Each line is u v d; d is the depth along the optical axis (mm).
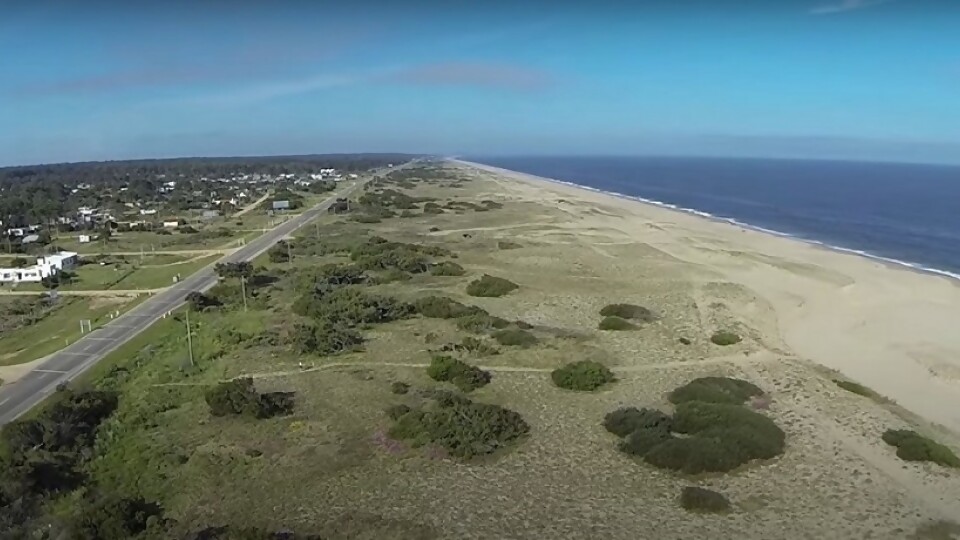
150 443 41750
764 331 64000
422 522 33156
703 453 38125
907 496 34938
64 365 55969
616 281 85188
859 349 58875
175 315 70375
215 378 52344
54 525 31891
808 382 50562
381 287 83438
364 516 33625
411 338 62094
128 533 31922
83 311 74750
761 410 45656
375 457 39781
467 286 83062
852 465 38156
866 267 90938
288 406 46469
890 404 46875
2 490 34094
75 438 41188
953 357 56469
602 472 37938
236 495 35781
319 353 57531
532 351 58156
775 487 36000
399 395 48656
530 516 33625
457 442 40500
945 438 41719
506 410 44750
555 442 41594
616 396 48688
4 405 48031
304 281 82188
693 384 49125
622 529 32438
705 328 64438
